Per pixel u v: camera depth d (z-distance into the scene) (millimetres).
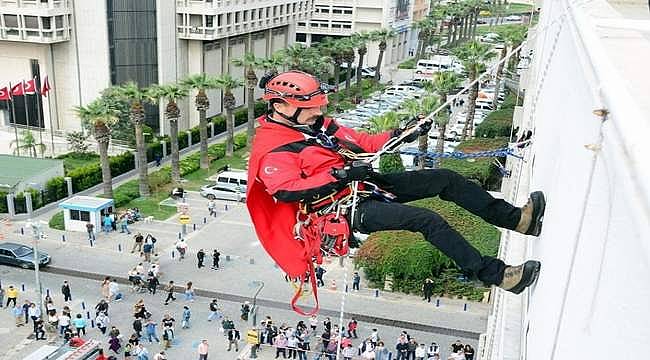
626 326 1994
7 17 53281
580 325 2791
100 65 55250
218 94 64188
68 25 54688
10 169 42594
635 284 1950
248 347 27156
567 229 3744
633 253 2025
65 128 58219
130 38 55188
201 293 31531
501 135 54312
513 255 8336
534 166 8828
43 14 52344
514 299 6926
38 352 23500
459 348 24922
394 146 5387
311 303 30781
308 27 91750
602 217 2662
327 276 33438
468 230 33312
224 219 41156
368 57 95500
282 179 4977
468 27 119938
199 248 36750
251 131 56188
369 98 75875
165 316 26812
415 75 87500
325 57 68750
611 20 4805
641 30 4645
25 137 52062
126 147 54656
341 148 5406
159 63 56594
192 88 48875
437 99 45938
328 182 4848
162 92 45406
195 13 57656
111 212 39094
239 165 51906
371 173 5039
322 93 5297
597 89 2922
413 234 33688
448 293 31484
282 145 5246
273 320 29156
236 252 36344
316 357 25734
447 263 31578
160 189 45750
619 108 2416
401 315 29953
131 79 56250
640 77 3340
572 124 4426
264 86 5539
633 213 1909
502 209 5441
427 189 5391
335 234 5082
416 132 5488
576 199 3562
